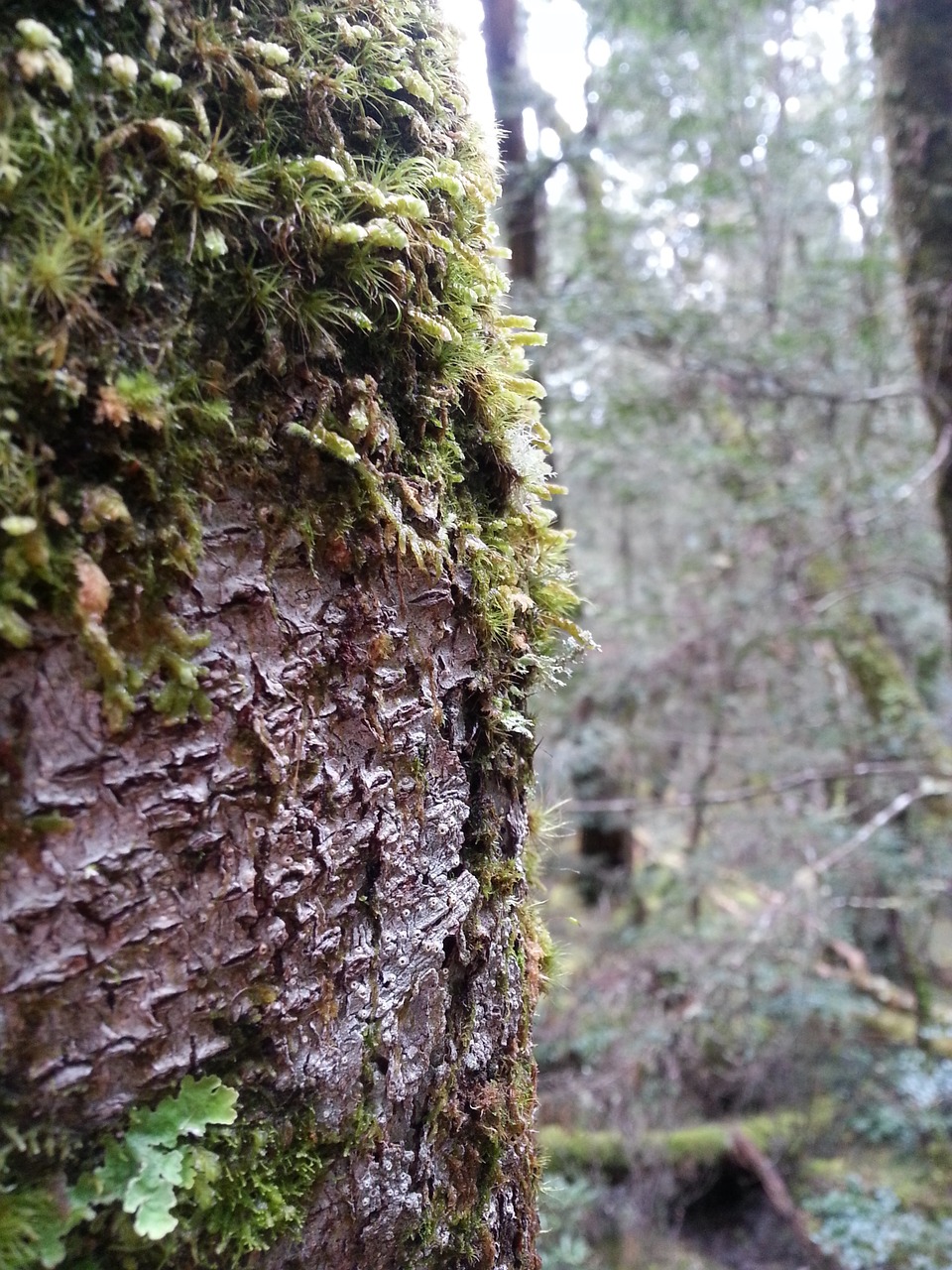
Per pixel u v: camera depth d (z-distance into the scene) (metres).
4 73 0.22
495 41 1.50
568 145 1.61
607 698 2.06
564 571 0.42
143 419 0.23
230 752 0.26
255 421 0.26
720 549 2.04
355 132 0.29
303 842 0.27
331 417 0.27
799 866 1.85
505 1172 0.35
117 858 0.24
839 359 1.76
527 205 1.62
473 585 0.32
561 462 1.85
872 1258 1.40
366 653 0.29
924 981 1.86
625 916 2.16
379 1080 0.29
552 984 0.44
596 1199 1.49
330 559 0.28
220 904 0.26
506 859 0.36
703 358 1.65
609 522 2.43
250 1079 0.26
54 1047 0.23
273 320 0.26
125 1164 0.24
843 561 1.93
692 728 2.17
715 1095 1.75
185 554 0.25
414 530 0.30
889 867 1.69
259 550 0.26
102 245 0.23
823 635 1.95
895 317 1.70
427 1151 0.31
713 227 1.71
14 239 0.22
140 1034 0.24
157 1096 0.25
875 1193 1.53
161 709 0.24
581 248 1.89
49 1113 0.23
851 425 1.87
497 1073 0.35
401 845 0.30
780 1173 1.61
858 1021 1.87
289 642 0.27
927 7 1.13
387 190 0.29
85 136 0.23
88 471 0.24
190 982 0.25
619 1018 1.71
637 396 1.75
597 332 1.56
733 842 1.96
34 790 0.23
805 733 2.05
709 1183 1.58
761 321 1.85
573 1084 1.62
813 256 2.04
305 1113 0.28
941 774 1.68
